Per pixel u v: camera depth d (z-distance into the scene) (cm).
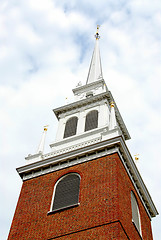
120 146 2962
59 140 3566
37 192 2945
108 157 2911
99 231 2377
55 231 2536
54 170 3067
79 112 3859
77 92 4241
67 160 3069
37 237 2561
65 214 2623
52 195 2855
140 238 2705
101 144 3000
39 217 2716
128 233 2481
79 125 3662
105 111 3706
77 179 2884
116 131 3106
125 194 2748
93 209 2548
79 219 2530
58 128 3766
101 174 2791
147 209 3244
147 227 3061
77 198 2731
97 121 3631
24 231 2658
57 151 3300
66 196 2798
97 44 5325
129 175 3005
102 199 2586
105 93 3869
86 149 3033
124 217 2523
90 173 2852
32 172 3162
